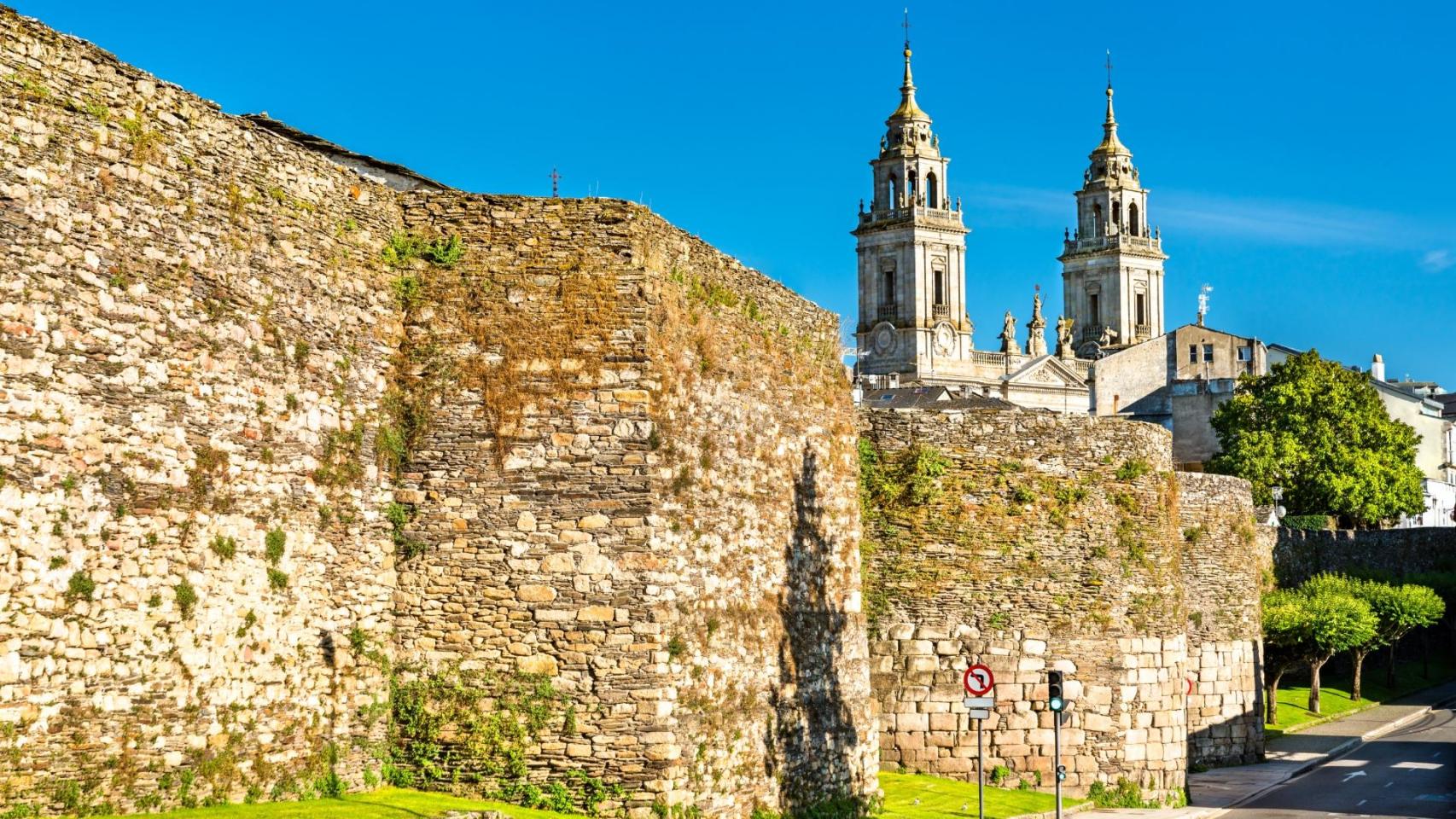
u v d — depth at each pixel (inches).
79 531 692.1
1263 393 4062.5
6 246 664.4
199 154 772.0
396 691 890.1
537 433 904.9
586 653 891.4
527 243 920.3
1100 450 1428.4
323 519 842.8
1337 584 2960.1
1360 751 2324.1
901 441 1376.7
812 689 1127.0
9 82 673.6
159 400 736.3
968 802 1258.6
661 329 929.5
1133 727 1403.8
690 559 944.3
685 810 906.1
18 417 666.2
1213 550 2055.9
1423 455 4958.2
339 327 862.5
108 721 702.5
